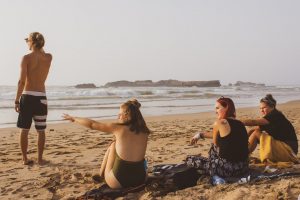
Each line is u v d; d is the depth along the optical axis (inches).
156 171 202.1
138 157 175.8
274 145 212.2
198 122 551.2
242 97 1421.0
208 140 350.9
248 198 155.3
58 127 496.4
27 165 251.3
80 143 350.3
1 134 426.9
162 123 539.2
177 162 249.0
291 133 216.2
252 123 214.8
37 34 248.5
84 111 749.9
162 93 1619.1
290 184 165.6
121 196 170.9
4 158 276.2
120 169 174.2
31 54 245.9
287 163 206.7
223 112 185.8
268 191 160.2
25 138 250.7
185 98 1317.7
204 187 174.9
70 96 1315.2
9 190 193.6
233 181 179.2
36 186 199.8
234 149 182.1
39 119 250.7
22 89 247.0
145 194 169.3
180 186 182.7
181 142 342.6
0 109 782.5
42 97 249.9
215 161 185.8
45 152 301.0
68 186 197.0
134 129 175.0
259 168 204.5
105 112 731.4
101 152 299.9
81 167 242.1
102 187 180.4
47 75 255.4
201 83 4330.7
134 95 1448.1
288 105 940.0
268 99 216.1
